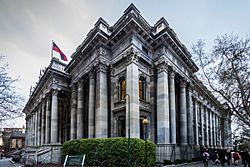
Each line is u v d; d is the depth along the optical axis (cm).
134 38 2562
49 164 2331
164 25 2902
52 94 3853
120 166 1816
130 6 2673
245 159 2348
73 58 3488
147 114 2658
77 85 3547
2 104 2384
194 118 4025
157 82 2741
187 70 3534
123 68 2673
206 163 2320
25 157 3784
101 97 2623
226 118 3186
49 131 3912
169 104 2789
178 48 3016
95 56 2850
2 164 3659
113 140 1930
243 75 2442
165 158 2377
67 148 2289
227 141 6406
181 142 3078
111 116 2675
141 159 1850
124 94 2641
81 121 3200
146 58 2733
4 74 2458
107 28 2897
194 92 4081
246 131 3609
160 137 2520
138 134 2298
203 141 4503
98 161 1895
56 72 3884
